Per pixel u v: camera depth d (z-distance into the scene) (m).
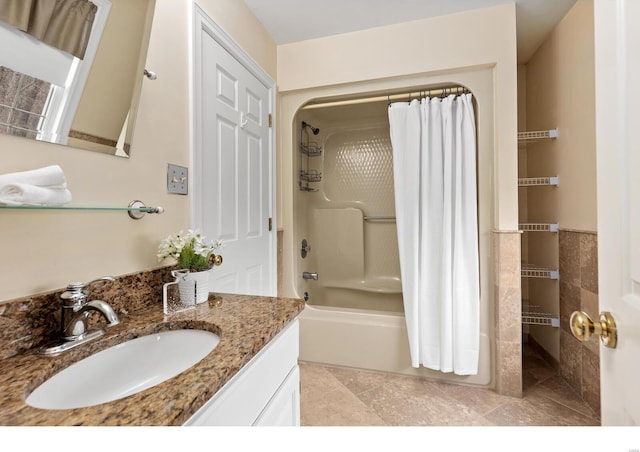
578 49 1.71
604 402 0.60
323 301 2.87
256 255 1.82
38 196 0.63
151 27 1.01
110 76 0.88
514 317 1.71
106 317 0.70
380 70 1.95
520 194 2.45
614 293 0.57
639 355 0.48
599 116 0.62
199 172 1.29
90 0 0.81
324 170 3.02
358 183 2.96
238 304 1.01
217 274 1.43
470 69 1.83
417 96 2.00
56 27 0.74
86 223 0.83
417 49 1.88
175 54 1.17
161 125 1.10
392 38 1.93
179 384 0.53
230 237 1.55
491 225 1.82
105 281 0.85
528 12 1.82
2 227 0.65
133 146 0.98
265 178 1.94
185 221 1.22
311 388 1.82
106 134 0.88
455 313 1.80
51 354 0.65
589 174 1.62
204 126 1.34
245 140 1.71
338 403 1.67
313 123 2.84
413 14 1.83
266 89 1.97
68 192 0.70
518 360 1.71
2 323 0.63
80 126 0.81
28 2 0.69
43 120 0.72
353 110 2.58
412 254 1.90
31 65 0.70
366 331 2.04
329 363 2.10
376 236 2.89
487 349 1.81
